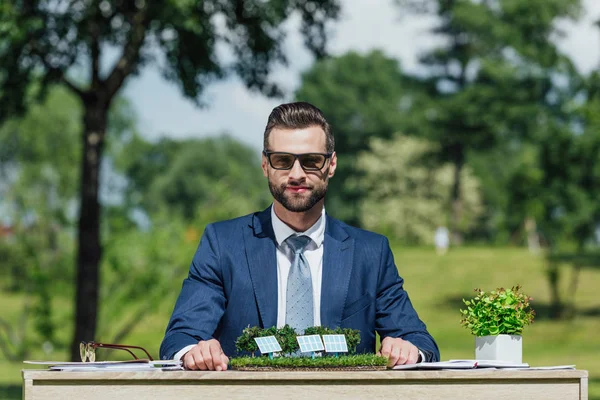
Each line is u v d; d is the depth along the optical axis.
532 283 34.47
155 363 2.94
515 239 56.03
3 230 29.08
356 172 63.91
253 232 3.50
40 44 13.08
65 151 37.72
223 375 2.69
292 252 3.45
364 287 3.45
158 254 15.62
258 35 13.83
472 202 59.72
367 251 3.50
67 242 22.27
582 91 23.45
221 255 3.46
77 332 13.45
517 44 41.44
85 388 2.66
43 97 13.79
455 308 32.34
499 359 3.18
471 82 53.94
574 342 26.47
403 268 38.66
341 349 2.93
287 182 3.28
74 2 13.17
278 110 3.34
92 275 13.55
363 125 65.00
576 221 27.11
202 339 3.31
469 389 2.77
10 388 15.63
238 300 3.40
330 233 3.49
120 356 18.02
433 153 59.19
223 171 73.31
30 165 37.12
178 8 12.41
